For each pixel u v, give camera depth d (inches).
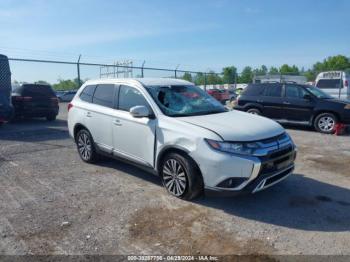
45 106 539.5
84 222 153.4
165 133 178.2
